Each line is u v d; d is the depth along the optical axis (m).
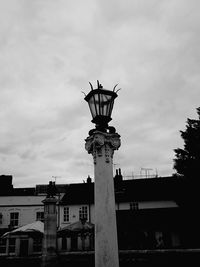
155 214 26.03
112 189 3.60
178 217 25.23
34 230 20.62
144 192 32.88
